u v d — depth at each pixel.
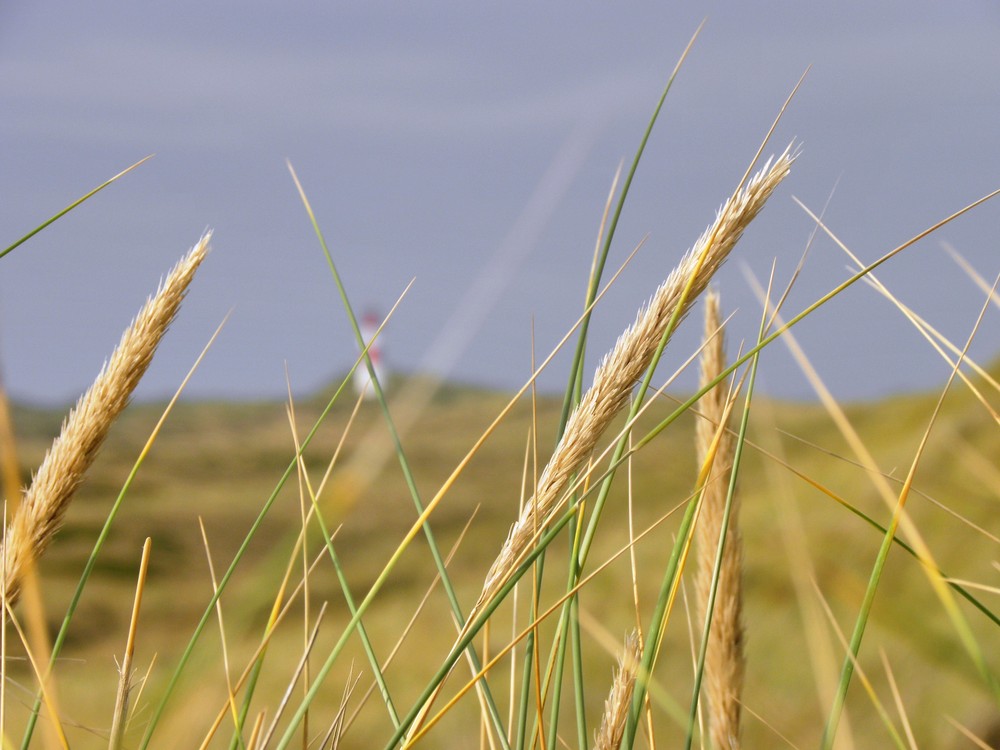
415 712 1.37
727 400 1.95
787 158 1.37
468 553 19.66
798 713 9.12
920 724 8.83
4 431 1.55
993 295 1.85
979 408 13.97
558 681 1.70
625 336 1.36
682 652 11.09
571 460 1.35
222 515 27.78
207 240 1.63
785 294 1.91
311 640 1.61
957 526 11.85
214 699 1.68
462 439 42.03
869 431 24.02
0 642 1.50
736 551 1.99
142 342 1.58
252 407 29.69
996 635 9.28
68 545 20.59
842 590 2.08
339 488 1.09
